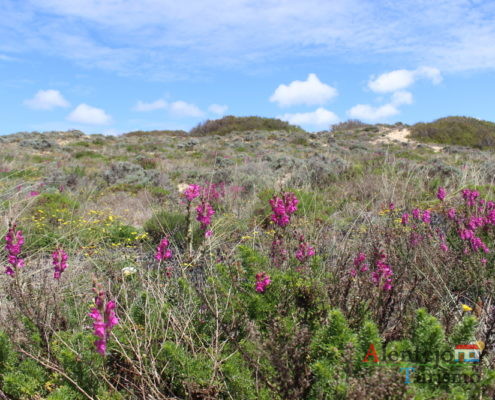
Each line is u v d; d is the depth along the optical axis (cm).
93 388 243
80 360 245
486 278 365
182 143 2925
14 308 322
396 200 760
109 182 1330
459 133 3506
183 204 814
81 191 1122
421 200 767
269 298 289
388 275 296
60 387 230
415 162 1330
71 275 404
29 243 546
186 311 308
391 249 403
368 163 1312
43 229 635
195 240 545
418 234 448
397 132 3666
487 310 321
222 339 290
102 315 211
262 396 223
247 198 928
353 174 1166
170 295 340
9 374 238
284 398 214
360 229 538
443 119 3981
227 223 638
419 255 409
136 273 405
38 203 828
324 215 702
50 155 2211
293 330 249
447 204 666
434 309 309
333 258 423
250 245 494
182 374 247
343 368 210
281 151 2398
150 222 673
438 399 193
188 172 1463
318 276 329
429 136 3472
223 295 313
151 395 238
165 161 1875
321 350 234
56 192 1025
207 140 3331
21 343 285
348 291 315
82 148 2633
